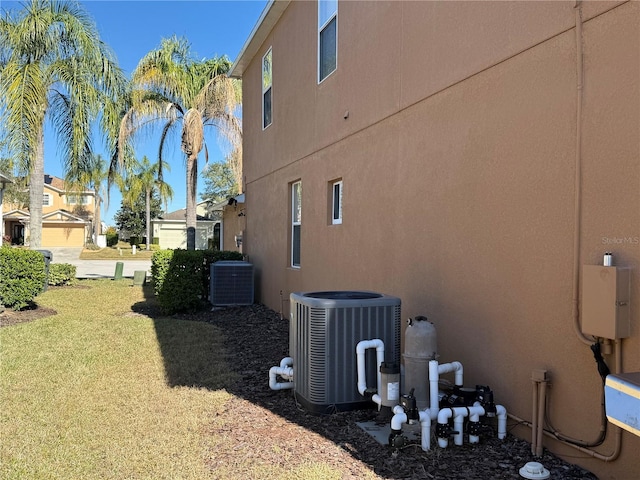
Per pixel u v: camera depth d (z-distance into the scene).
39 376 5.27
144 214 52.94
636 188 2.74
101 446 3.58
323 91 7.30
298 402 4.50
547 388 3.29
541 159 3.38
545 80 3.36
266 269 10.11
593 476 3.01
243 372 5.54
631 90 2.78
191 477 3.12
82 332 7.58
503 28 3.74
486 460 3.29
